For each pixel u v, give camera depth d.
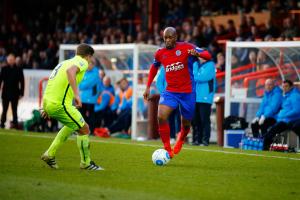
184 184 20.94
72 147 32.91
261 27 53.69
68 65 23.45
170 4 66.25
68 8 77.88
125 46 44.41
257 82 41.75
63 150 31.30
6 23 80.25
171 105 26.38
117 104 47.81
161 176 22.70
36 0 82.88
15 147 32.16
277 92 37.72
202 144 38.44
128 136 45.00
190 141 43.00
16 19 76.81
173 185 20.62
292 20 50.91
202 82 37.75
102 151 31.45
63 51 49.00
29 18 76.75
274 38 49.69
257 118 38.28
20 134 40.91
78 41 63.97
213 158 29.42
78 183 20.45
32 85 51.78
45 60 63.56
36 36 72.56
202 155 30.69
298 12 56.75
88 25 67.56
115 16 68.50
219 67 44.84
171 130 40.62
